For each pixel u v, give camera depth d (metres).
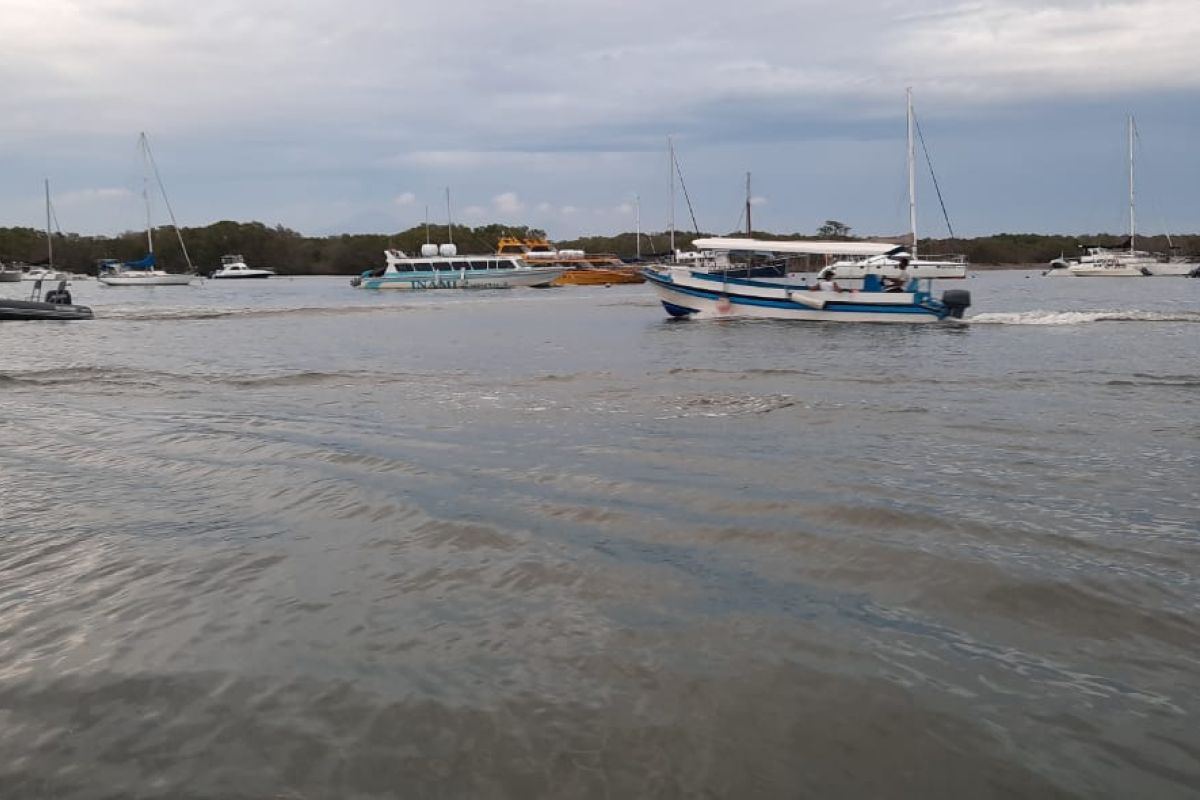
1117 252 92.31
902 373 19.31
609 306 50.81
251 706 4.85
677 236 105.50
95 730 4.65
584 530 7.78
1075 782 4.16
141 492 9.21
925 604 6.17
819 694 4.93
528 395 16.30
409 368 21.38
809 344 26.67
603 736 4.55
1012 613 6.01
